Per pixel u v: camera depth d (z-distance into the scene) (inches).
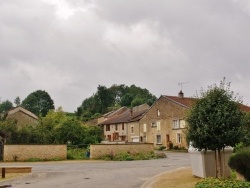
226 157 684.1
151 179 735.7
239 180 540.1
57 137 1780.3
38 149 1395.2
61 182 729.0
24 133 1729.8
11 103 5374.0
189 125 655.1
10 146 1370.6
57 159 1398.9
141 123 2492.6
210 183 500.4
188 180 671.8
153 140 2363.4
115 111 3376.0
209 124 627.2
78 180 753.6
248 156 582.2
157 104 2365.9
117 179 756.6
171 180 688.4
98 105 4690.0
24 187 671.1
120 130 2723.9
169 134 2237.9
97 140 1978.3
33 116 2509.8
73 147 1662.2
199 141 637.9
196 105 655.8
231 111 634.8
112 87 5388.8
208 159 674.8
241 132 629.9
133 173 858.8
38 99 4375.0
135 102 4409.5
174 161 1232.8
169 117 2249.0
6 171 869.2
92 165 1122.7
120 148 1470.2
